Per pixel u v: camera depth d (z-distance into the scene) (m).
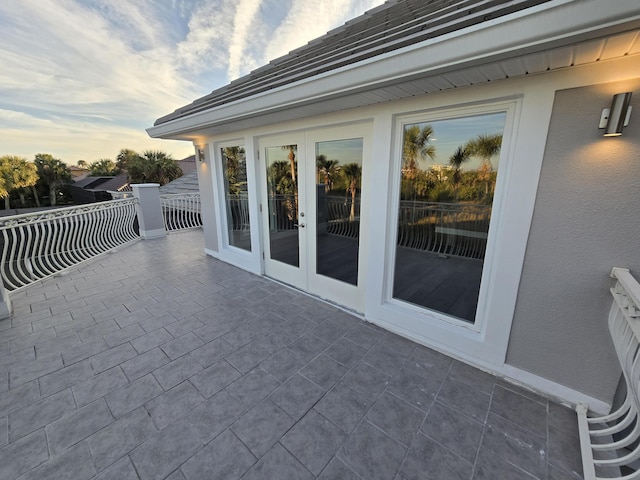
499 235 1.92
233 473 1.38
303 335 2.59
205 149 4.56
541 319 1.84
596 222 1.57
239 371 2.12
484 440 1.56
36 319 2.88
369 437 1.58
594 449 1.44
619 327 1.47
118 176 23.94
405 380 2.03
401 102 2.17
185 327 2.73
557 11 1.09
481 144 2.02
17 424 1.65
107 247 5.38
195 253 5.34
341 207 2.95
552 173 1.64
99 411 1.75
